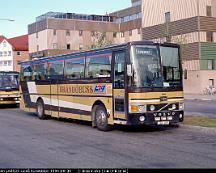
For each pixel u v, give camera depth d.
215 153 9.77
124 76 13.38
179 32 51.94
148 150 10.34
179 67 14.02
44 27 77.19
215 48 50.62
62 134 13.88
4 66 103.75
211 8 50.34
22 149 10.89
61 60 17.95
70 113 17.20
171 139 12.21
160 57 13.62
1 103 27.88
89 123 17.61
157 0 55.22
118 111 13.75
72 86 16.92
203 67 49.41
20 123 17.88
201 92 49.03
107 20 82.38
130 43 13.27
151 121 13.23
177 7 52.00
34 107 20.67
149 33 56.88
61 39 77.50
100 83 14.80
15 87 28.41
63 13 79.31
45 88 19.39
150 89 13.28
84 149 10.70
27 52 103.12
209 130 13.62
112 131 14.54
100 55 14.91
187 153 9.80
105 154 9.91
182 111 13.98
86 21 79.88
